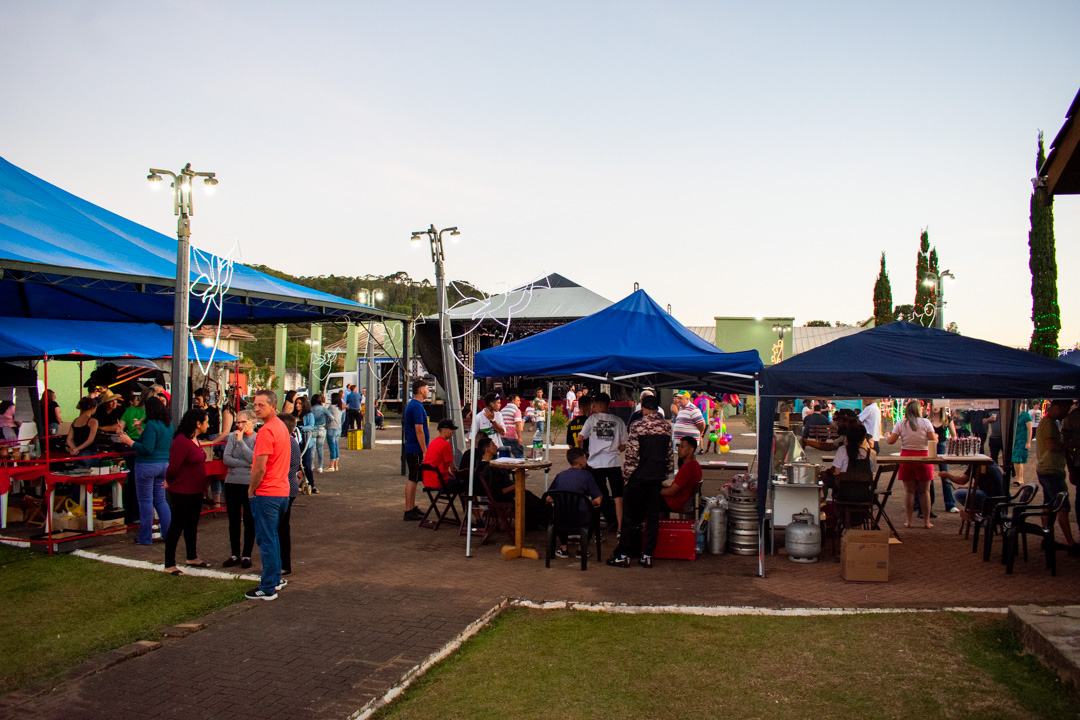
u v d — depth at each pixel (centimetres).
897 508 1175
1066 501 807
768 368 782
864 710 438
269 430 655
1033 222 2556
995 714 431
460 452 1404
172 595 661
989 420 1399
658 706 446
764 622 595
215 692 462
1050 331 2491
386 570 760
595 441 930
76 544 851
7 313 1375
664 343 859
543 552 849
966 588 704
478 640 559
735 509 849
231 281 1134
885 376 768
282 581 707
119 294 1278
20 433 1107
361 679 481
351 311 1436
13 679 482
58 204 1133
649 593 682
